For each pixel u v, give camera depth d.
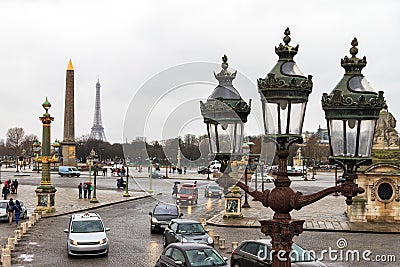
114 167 116.38
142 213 45.31
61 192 65.81
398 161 39.28
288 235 7.95
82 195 61.47
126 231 34.38
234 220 38.84
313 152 147.38
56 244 29.11
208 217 39.91
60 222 38.47
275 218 8.12
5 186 55.50
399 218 38.81
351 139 7.66
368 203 39.25
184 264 19.14
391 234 34.44
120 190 71.81
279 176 8.12
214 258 19.48
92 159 67.69
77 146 164.88
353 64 7.93
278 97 7.63
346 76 7.89
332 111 7.70
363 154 7.69
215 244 28.92
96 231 26.69
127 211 46.91
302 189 72.69
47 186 43.47
